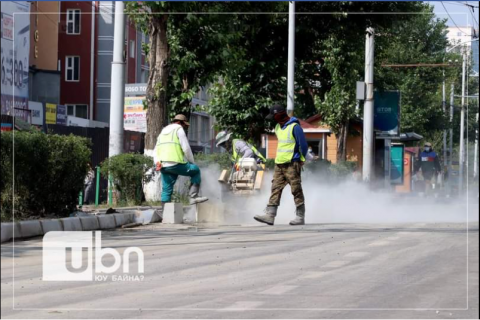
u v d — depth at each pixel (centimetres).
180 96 4103
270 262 1752
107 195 3862
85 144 2586
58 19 8881
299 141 2722
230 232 2433
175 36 3931
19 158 2322
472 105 10869
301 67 5597
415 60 9269
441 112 10006
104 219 2544
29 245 2027
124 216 2675
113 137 3644
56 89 8119
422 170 7244
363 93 5941
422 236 2294
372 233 2389
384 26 5609
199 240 2177
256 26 5019
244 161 3272
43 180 2414
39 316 1213
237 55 4200
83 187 2603
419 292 1420
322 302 1326
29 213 2398
